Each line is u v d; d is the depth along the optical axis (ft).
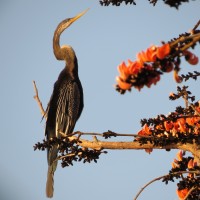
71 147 34.50
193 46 21.15
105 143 34.45
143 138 31.71
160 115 32.27
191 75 31.37
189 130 31.63
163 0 22.57
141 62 21.33
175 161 32.73
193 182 30.78
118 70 21.44
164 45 20.90
